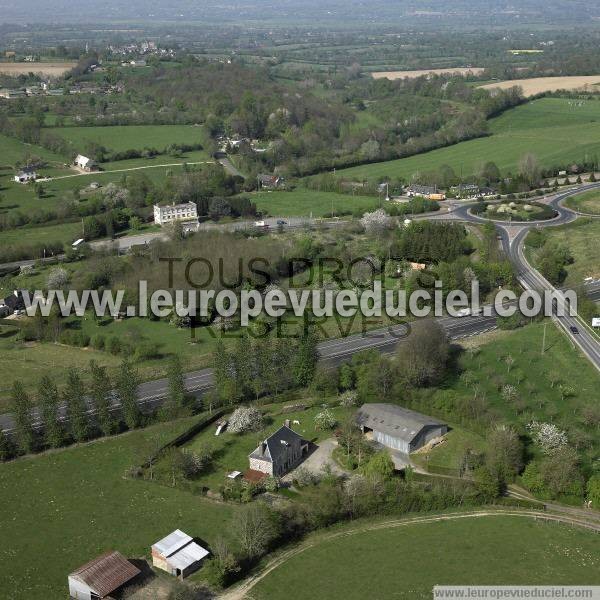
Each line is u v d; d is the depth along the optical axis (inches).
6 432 7495.1
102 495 6530.5
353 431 7288.4
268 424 7593.5
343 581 5521.7
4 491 6619.1
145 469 6806.1
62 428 7303.2
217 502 6407.5
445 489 6392.7
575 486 6323.8
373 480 6353.3
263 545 5767.7
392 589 5418.3
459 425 7485.2
